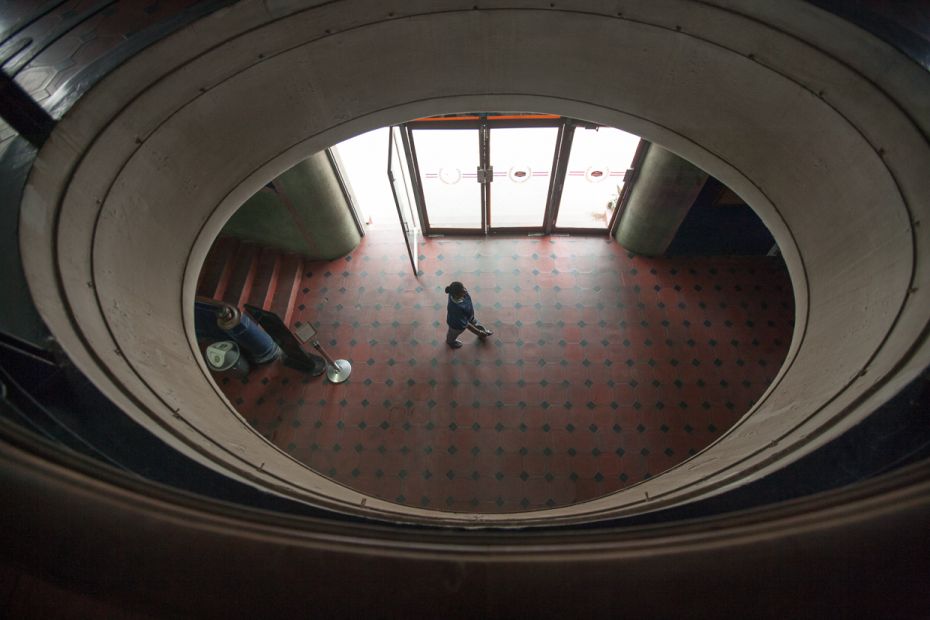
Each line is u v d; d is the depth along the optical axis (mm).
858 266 4426
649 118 6055
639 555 1355
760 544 1279
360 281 9578
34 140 3443
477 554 1405
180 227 5301
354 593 1314
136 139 4258
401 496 7379
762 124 5020
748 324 8688
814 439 2859
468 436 7824
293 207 8305
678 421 7820
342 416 8086
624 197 8891
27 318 2725
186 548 1325
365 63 5418
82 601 1280
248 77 4840
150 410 3002
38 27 4121
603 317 8898
